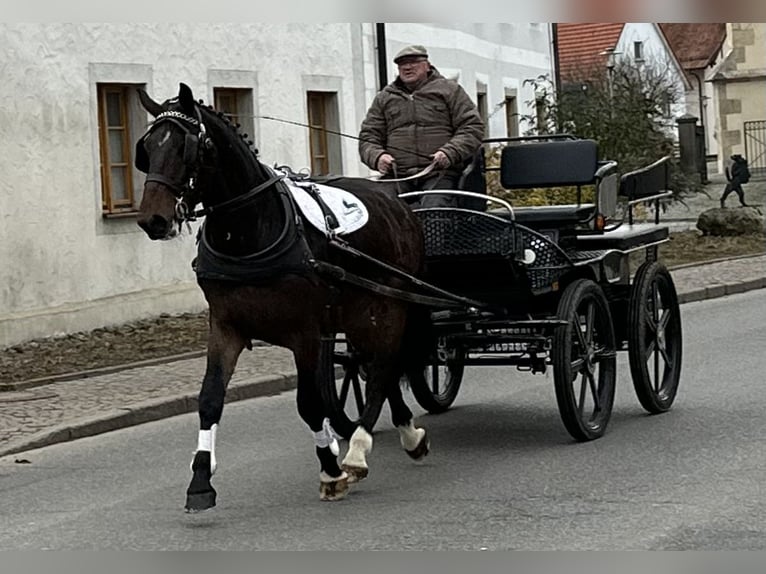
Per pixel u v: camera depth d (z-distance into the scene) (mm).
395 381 8984
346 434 9672
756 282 20641
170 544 7199
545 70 34000
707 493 7871
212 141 7426
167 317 17141
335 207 8180
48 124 15586
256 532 7391
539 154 10453
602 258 10117
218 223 7555
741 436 9562
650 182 11680
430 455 9414
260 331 7703
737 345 14289
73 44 15953
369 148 10164
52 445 10375
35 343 15016
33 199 15352
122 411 11125
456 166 10078
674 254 24750
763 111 53062
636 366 10414
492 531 7203
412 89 10211
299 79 19922
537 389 12219
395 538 7141
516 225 9305
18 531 7637
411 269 8945
